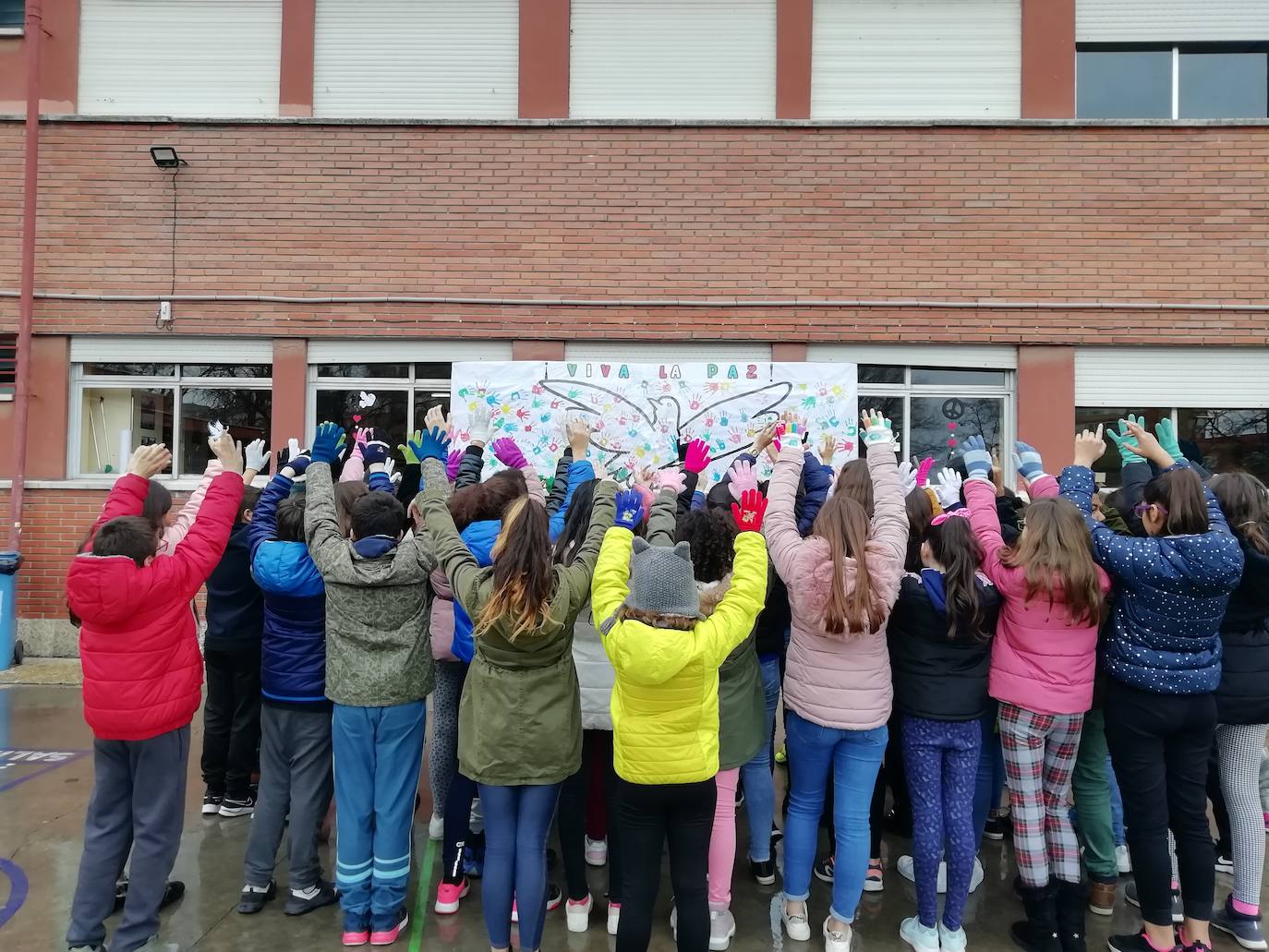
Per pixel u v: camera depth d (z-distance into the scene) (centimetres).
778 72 711
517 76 720
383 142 704
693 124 698
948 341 686
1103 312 684
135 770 271
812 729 277
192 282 700
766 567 251
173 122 704
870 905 320
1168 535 272
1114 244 687
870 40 715
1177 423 689
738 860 358
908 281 692
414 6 722
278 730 306
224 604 373
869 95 714
